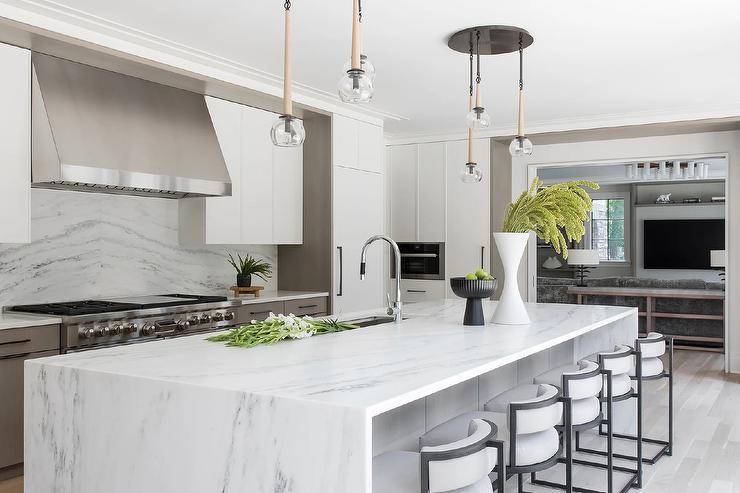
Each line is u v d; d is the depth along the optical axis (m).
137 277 4.96
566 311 4.17
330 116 5.91
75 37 3.83
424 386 1.91
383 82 5.23
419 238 7.56
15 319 3.68
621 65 4.75
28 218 3.78
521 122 3.77
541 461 2.33
